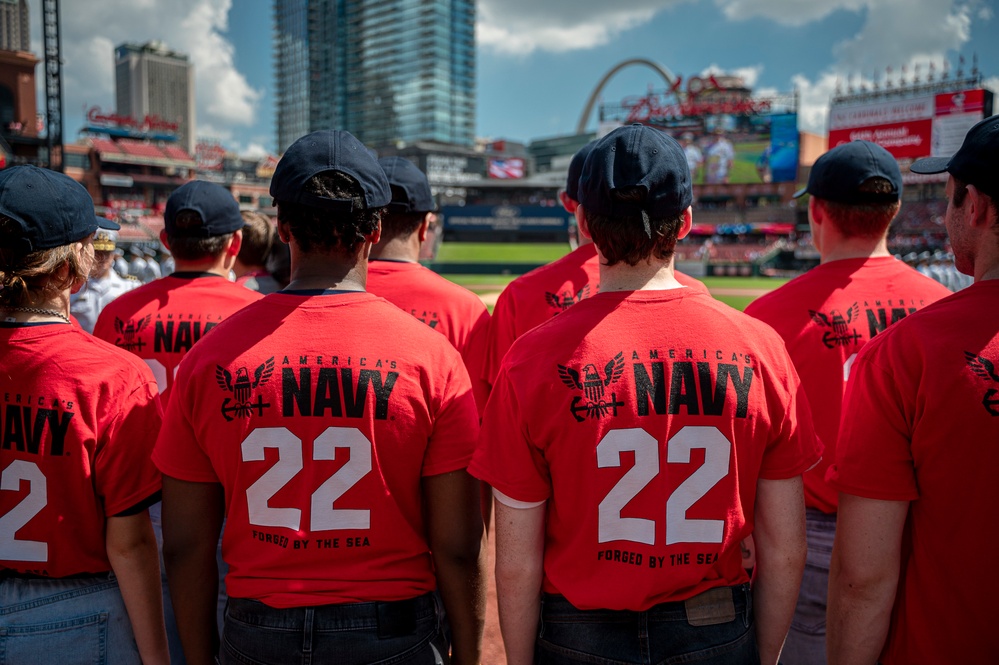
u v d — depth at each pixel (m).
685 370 1.64
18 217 1.79
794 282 2.68
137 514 1.95
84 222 1.94
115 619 2.02
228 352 1.72
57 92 32.44
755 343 1.71
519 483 1.69
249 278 3.82
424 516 1.90
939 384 1.61
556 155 135.25
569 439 1.62
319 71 149.25
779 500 1.75
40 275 1.86
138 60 195.62
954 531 1.65
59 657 1.93
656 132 1.74
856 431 1.79
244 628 1.72
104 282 8.69
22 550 1.88
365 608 1.70
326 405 1.69
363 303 1.80
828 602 1.93
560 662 1.71
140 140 80.44
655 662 1.63
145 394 1.98
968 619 1.66
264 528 1.69
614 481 1.62
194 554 1.81
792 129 54.56
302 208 1.76
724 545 1.65
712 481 1.63
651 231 1.68
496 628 3.96
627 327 1.68
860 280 2.56
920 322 1.71
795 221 58.09
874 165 2.53
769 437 1.70
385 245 3.04
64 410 1.84
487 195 72.25
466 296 3.12
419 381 1.76
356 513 1.71
